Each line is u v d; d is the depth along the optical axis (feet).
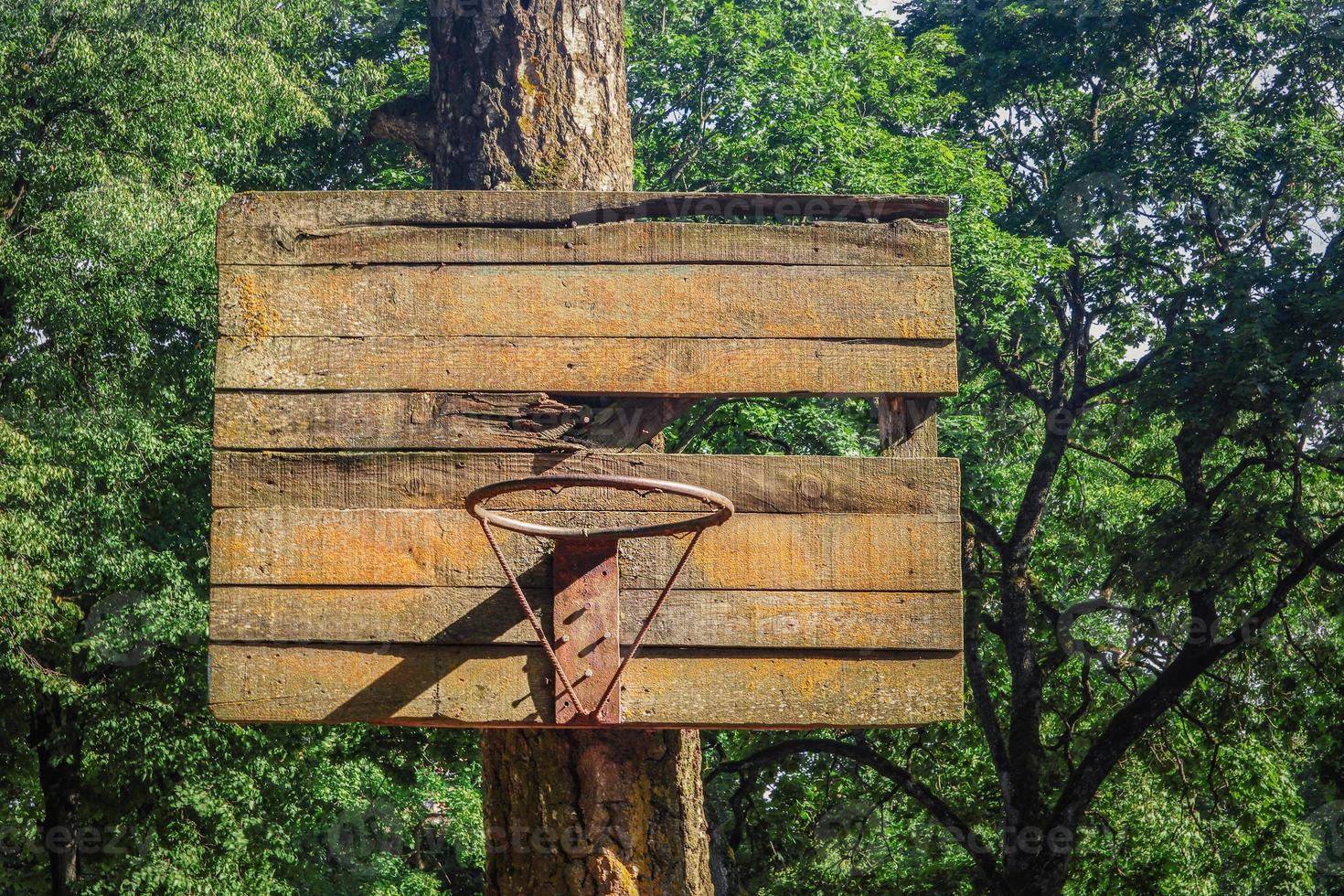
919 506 16.08
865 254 16.69
